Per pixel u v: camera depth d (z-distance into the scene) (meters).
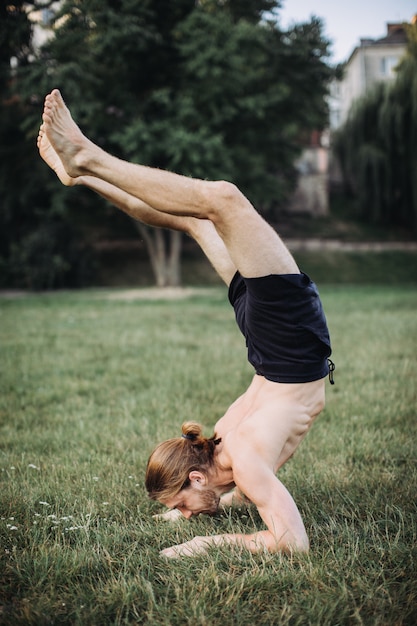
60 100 2.43
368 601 2.15
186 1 21.20
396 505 3.01
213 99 21.70
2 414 5.12
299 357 2.57
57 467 3.67
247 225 2.37
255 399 2.72
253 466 2.51
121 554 2.57
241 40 20.61
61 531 2.74
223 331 10.45
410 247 36.12
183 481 2.64
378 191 35.41
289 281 2.43
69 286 28.88
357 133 35.47
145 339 9.47
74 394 5.88
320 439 4.29
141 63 21.45
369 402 5.30
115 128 21.77
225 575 2.33
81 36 18.81
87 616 2.06
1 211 27.33
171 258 26.67
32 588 2.26
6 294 25.45
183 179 2.41
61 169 3.00
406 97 32.88
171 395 5.67
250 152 24.78
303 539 2.48
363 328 10.27
